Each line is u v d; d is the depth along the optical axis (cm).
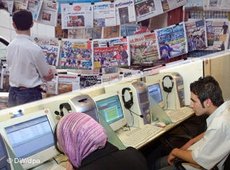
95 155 139
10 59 293
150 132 242
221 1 358
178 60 365
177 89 304
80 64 374
